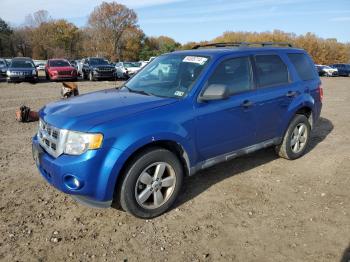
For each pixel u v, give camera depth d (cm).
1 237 344
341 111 1041
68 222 372
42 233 352
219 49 471
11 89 1727
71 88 1104
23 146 643
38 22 9062
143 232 355
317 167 531
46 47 8338
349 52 7212
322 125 830
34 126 817
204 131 405
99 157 332
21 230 356
